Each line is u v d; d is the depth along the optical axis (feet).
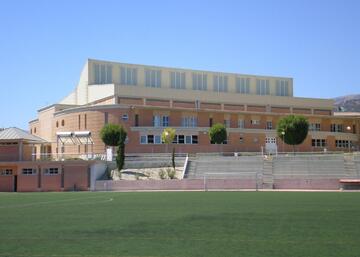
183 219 85.40
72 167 212.84
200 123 309.01
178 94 336.08
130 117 285.64
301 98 375.04
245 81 388.37
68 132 296.71
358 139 352.69
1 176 220.23
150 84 360.28
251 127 325.01
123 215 93.56
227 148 304.50
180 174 216.54
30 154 229.66
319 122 343.26
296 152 296.10
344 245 58.23
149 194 165.68
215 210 100.83
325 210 98.27
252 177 206.18
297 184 191.01
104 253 55.16
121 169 222.07
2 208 113.80
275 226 75.00
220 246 58.70
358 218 84.28
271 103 364.79
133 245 59.93
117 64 353.10
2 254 54.95
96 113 288.10
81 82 359.66
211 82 376.89
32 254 54.90
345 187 185.06
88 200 139.44
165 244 60.39
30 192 206.08
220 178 205.46
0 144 222.89
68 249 57.67
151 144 284.00
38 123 375.45
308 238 63.36
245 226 75.46
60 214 97.50
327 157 214.48
